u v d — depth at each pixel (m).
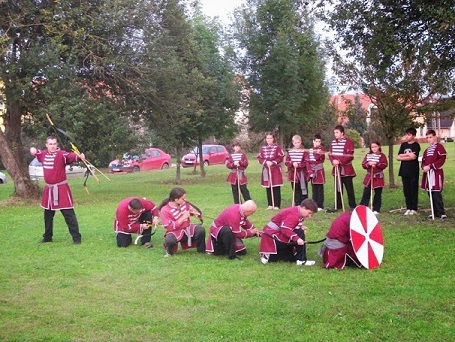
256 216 13.18
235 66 24.89
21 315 6.43
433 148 11.88
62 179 10.62
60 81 16.66
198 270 8.24
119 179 29.17
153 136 21.09
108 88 19.31
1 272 8.39
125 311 6.48
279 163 14.57
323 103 26.19
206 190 20.58
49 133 16.94
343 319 5.98
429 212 12.78
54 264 8.90
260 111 24.78
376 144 13.08
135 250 9.87
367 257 8.02
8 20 16.42
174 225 9.30
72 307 6.68
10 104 17.36
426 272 7.72
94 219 13.71
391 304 6.40
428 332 5.54
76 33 16.56
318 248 9.64
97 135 18.06
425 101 16.86
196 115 23.48
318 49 24.50
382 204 14.59
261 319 6.07
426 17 10.87
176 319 6.15
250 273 8.02
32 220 13.80
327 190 18.36
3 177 31.23
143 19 18.27
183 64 20.41
